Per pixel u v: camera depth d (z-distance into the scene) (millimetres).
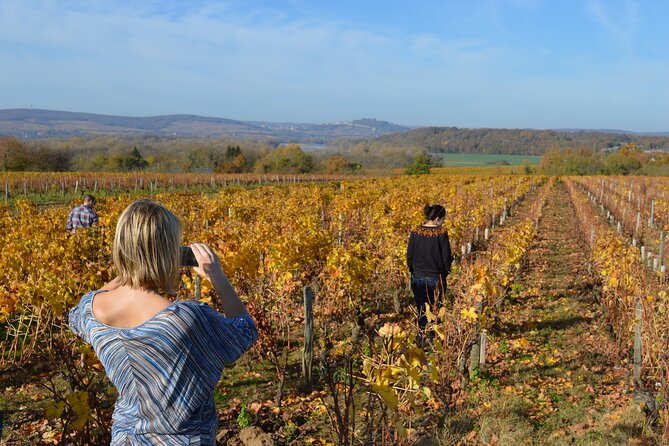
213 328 1686
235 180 53688
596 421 5090
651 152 102125
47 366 6113
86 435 3668
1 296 6055
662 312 6340
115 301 1693
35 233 11469
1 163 64375
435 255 6691
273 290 7289
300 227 12227
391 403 3066
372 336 7242
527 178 58188
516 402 5434
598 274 11070
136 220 1645
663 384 5219
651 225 22312
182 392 1616
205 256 1838
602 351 7156
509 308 9227
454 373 5738
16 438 4637
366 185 36562
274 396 5605
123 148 110125
